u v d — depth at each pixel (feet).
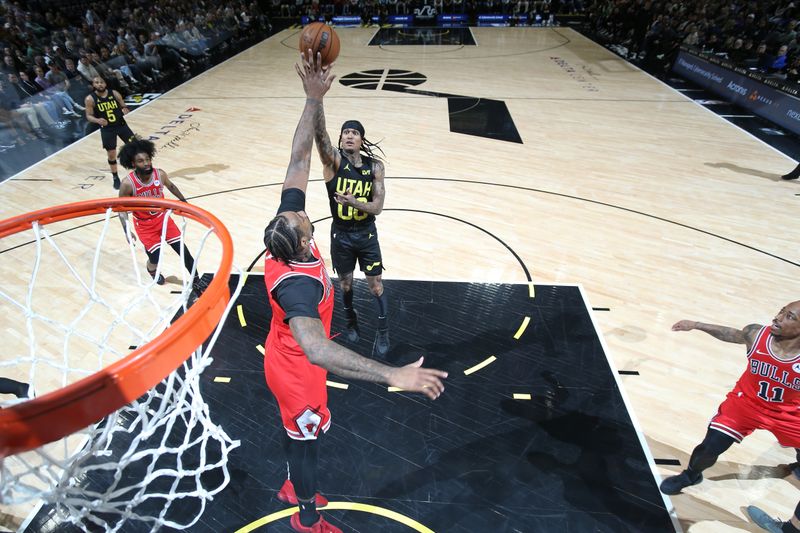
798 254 17.39
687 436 10.82
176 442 10.61
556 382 12.16
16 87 29.48
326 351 5.26
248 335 13.66
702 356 13.01
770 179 23.03
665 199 21.24
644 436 10.80
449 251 17.52
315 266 6.67
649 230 18.88
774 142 27.32
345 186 10.75
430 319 14.24
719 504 9.48
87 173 24.41
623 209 20.42
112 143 21.91
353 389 12.03
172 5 50.24
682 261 17.02
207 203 20.94
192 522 8.73
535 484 9.80
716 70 35.70
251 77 41.29
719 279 16.10
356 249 11.57
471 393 11.87
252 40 56.75
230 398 11.72
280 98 35.63
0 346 13.09
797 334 7.45
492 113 32.09
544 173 23.67
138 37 42.70
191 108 33.63
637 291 15.49
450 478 9.91
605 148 26.63
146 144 13.28
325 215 20.07
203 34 48.80
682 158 25.36
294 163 8.05
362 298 15.11
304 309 5.93
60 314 14.34
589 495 9.61
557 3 70.44
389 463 10.21
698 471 9.14
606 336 13.65
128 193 13.66
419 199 21.17
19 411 4.19
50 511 9.31
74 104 33.47
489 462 10.23
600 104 33.91
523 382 12.15
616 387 12.03
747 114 31.83
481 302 14.94
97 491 9.48
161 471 7.55
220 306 6.14
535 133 28.78
